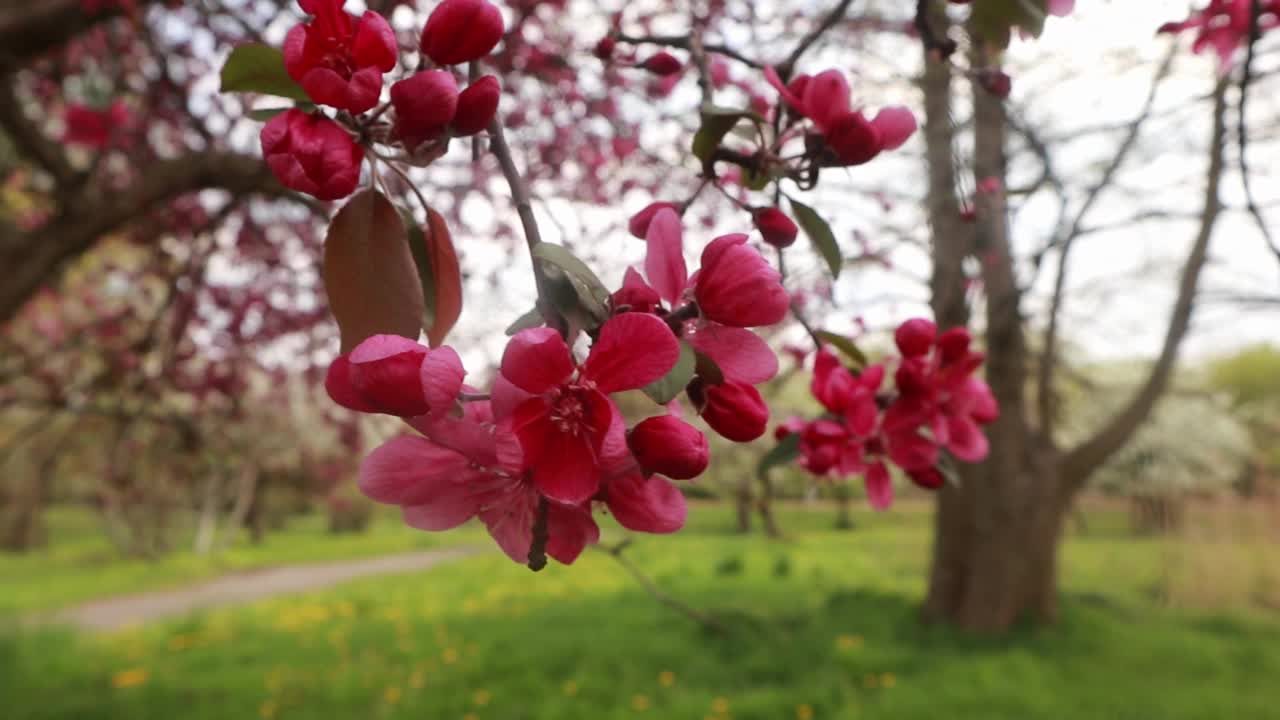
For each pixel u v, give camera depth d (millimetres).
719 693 6332
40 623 9930
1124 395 12719
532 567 764
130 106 5012
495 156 828
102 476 8633
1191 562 11383
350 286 827
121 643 8977
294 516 34469
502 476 798
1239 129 1584
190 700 6508
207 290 6203
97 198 4184
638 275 850
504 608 10656
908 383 1430
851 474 1480
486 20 821
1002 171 2402
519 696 6375
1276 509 11359
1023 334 8758
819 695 6129
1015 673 7027
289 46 791
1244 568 10969
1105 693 6484
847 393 1461
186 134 5309
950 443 1468
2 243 4008
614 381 738
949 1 1255
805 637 7637
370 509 30156
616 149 3508
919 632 8508
